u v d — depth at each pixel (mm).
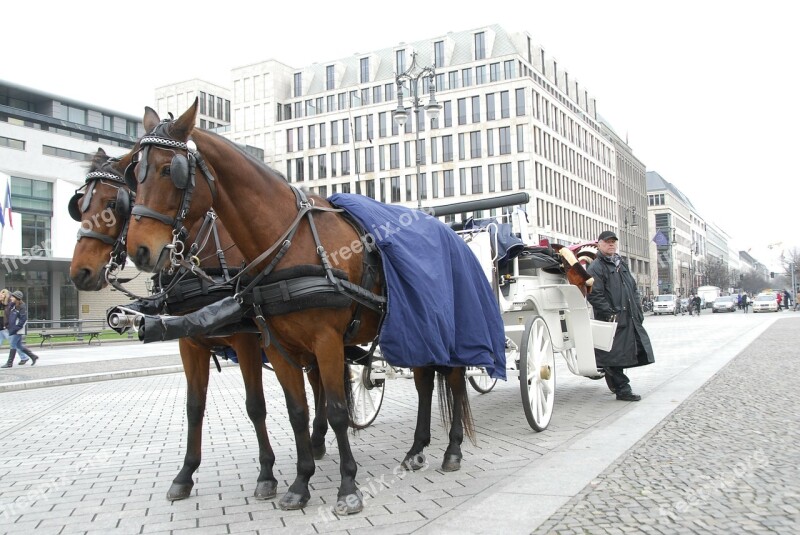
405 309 4633
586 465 5035
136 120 55062
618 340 8281
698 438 5805
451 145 63156
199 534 3920
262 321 4359
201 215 4043
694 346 16922
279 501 4484
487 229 7488
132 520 4230
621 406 8016
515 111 60625
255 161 4406
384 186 65625
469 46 65188
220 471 5527
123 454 6367
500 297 7234
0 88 46969
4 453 6578
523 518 3852
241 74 73625
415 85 21062
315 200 4797
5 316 17562
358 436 6863
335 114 68375
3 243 34219
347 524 3990
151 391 11984
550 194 64125
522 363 6586
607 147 85000
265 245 4305
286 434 7230
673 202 123188
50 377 14227
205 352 4934
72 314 42625
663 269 104688
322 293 4227
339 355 4371
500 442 6262
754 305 56312
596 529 3604
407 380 11898
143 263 3713
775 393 8227
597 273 8477
